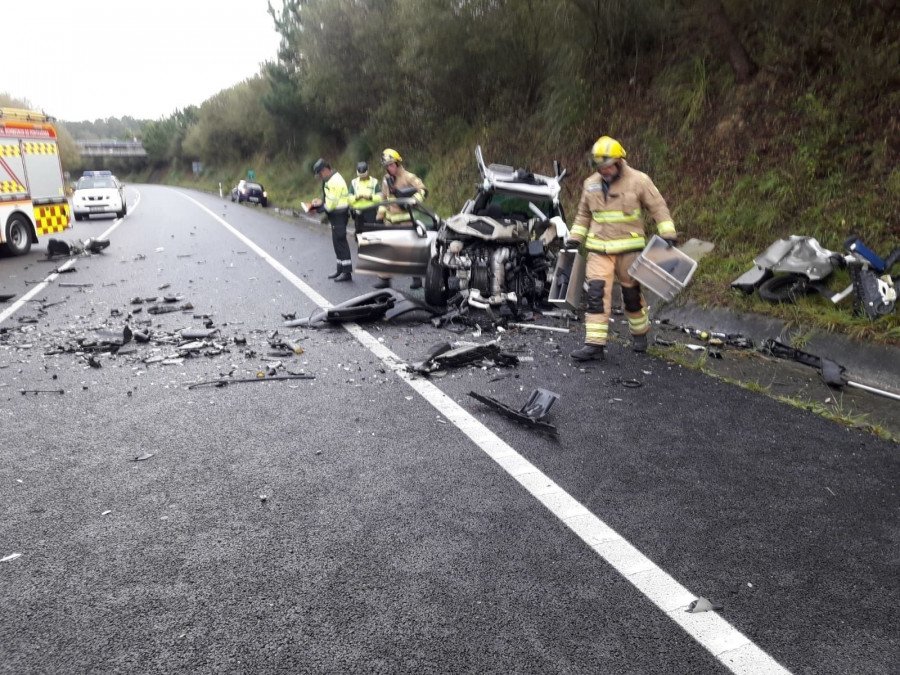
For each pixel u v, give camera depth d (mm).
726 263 8055
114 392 5016
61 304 8352
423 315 7680
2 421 4426
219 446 4043
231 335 6734
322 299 8617
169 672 2227
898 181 7309
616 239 5957
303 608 2553
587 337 5953
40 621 2475
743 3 10453
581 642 2375
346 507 3316
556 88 14969
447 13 17172
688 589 2686
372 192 9930
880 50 8383
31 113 13805
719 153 10047
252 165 51188
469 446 4059
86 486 3523
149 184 94250
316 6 25531
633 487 3543
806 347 6039
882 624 2496
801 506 3354
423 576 2754
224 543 2990
